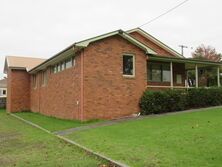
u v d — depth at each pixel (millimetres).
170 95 19641
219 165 6828
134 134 11766
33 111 30672
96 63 17969
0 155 9422
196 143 9117
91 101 17641
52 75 23438
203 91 21531
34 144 11234
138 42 19453
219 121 13062
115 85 18547
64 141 11500
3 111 35500
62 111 20812
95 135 12219
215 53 45094
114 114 18328
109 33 18203
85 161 8109
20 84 32531
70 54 19000
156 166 7023
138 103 19312
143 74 19797
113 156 8305
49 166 7715
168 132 11328
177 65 24766
